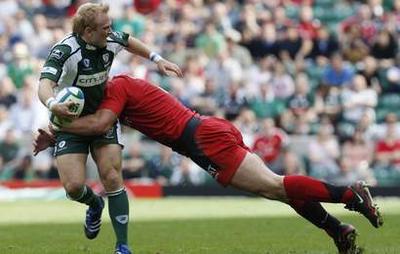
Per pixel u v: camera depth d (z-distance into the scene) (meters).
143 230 38.56
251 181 26.42
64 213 50.31
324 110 71.50
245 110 67.44
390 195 64.75
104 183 26.83
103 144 26.88
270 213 48.97
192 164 65.56
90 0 84.31
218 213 49.38
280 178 26.42
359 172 66.62
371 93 73.62
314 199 26.50
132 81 27.34
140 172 65.44
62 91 25.56
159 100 27.19
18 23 79.88
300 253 28.98
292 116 69.81
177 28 80.06
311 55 79.38
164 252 29.67
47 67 25.94
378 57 79.12
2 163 66.19
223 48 76.62
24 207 55.53
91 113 26.75
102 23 25.97
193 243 32.84
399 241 32.88
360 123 68.69
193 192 65.12
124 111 27.27
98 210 28.81
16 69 74.25
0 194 64.50
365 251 28.73
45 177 65.94
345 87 73.12
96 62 26.50
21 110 68.94
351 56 78.38
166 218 45.91
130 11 80.94
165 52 77.62
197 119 26.94
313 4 88.94
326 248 30.59
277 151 65.12
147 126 27.14
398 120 74.88
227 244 32.41
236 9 83.94
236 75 73.44
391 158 66.88
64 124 26.48
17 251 29.95
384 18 82.75
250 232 37.22
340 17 87.81
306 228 38.62
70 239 34.69
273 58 77.31
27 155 66.50
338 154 67.19
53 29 82.69
